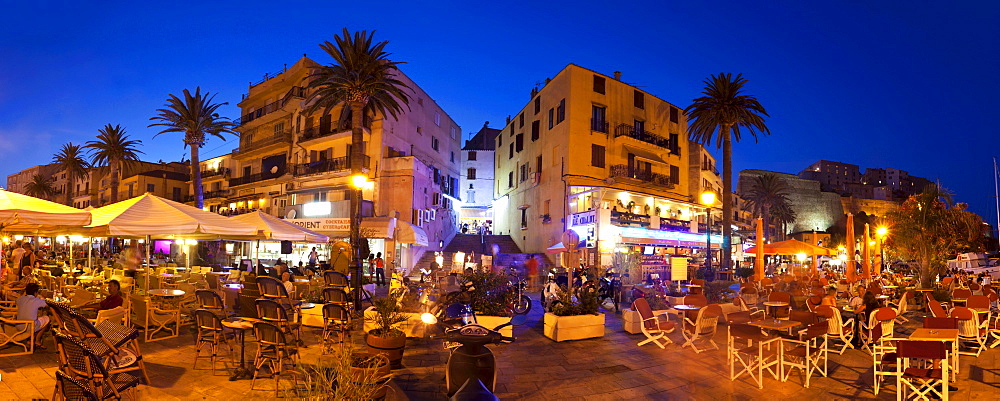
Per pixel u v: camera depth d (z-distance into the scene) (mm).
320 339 10000
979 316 11820
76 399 4258
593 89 34688
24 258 15547
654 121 38750
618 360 9031
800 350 8281
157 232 10773
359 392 5094
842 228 87250
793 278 21438
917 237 20453
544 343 10398
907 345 6602
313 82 23875
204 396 6398
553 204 34312
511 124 44375
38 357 7797
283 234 15031
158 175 54688
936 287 19328
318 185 36312
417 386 7215
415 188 34750
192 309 10672
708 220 20453
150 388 6605
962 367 8898
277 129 42938
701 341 10680
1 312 9109
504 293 11812
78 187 71000
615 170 34000
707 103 28797
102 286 12453
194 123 32594
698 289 15719
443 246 38500
